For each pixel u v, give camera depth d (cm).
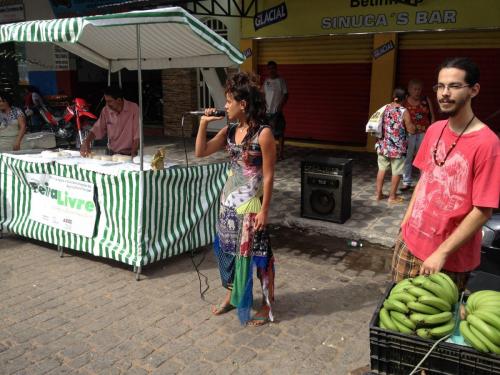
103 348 343
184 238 489
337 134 1094
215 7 1137
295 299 419
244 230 352
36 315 389
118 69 601
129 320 382
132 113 562
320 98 1095
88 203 474
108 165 482
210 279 457
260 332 365
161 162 457
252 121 339
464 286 256
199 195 498
